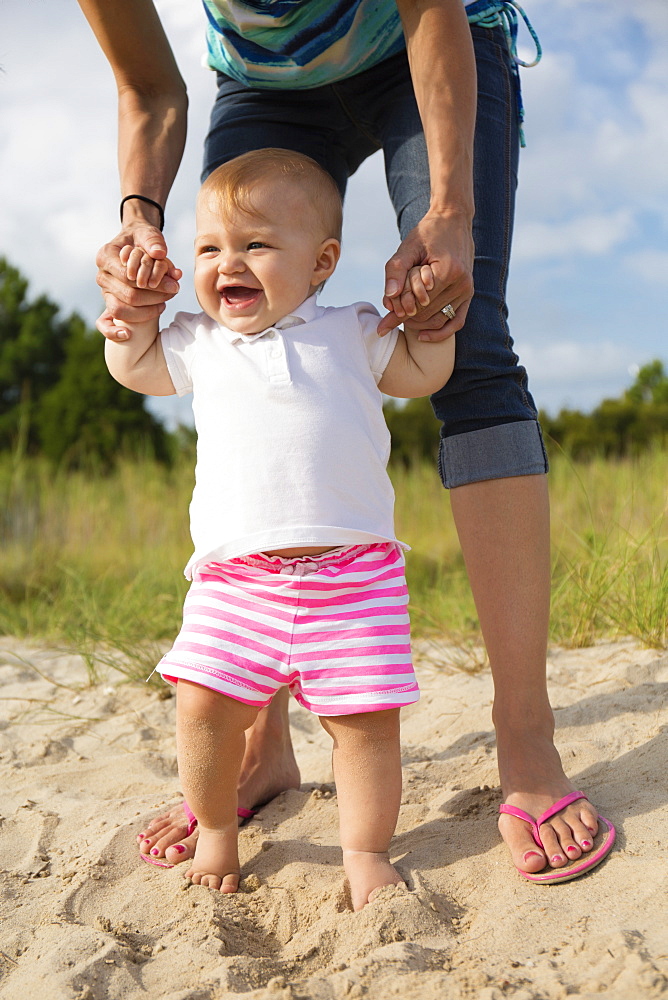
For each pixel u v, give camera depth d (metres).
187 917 1.55
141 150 1.99
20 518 6.05
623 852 1.56
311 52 1.96
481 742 2.26
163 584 4.64
